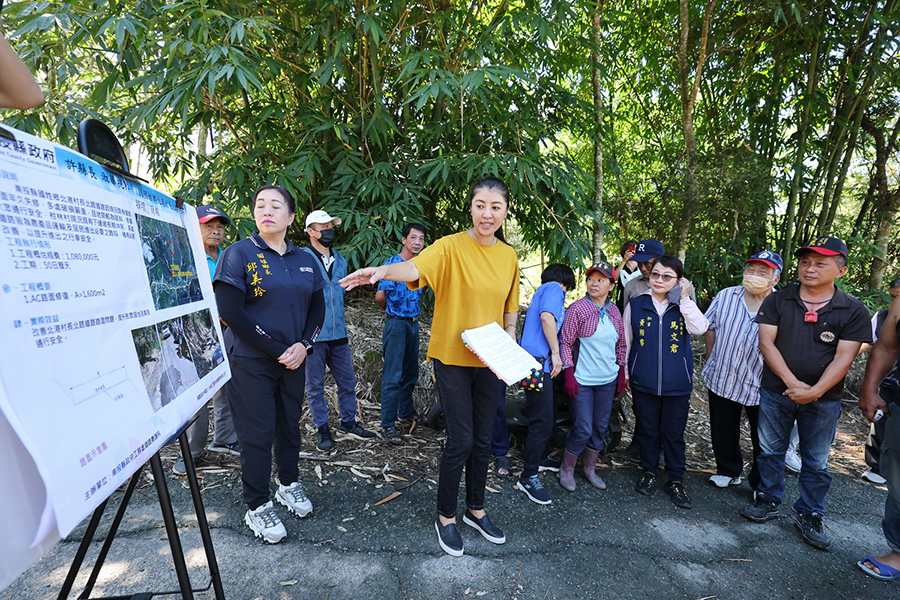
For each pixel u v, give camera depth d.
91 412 0.83
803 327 2.44
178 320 1.26
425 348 4.15
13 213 0.73
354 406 3.26
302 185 3.68
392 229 3.98
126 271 1.02
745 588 2.08
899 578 2.19
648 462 2.90
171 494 2.46
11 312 0.69
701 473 3.21
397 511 2.45
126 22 2.83
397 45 4.00
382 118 3.80
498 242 2.13
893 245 5.35
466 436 2.08
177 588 1.80
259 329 1.98
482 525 2.28
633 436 3.43
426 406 3.77
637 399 2.91
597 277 2.86
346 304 4.78
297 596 1.82
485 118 4.01
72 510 0.74
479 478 2.26
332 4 3.47
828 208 5.11
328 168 4.18
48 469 0.70
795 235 5.21
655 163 5.65
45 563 1.91
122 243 1.02
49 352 0.75
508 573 2.04
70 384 0.79
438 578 1.98
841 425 4.10
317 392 3.02
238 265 1.98
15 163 0.75
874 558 2.25
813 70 4.58
